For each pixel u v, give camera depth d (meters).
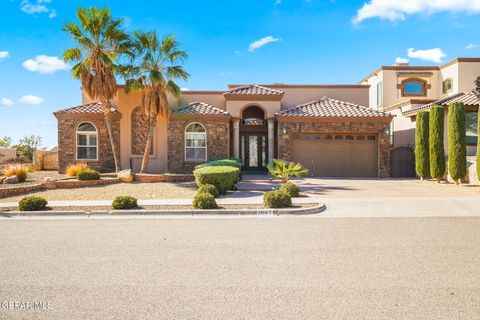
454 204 11.62
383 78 28.23
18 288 4.89
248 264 5.84
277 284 4.98
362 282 5.04
